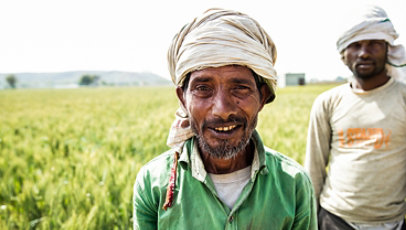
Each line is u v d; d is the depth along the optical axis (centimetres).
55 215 349
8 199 429
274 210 139
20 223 344
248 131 132
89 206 379
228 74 124
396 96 214
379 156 215
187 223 137
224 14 134
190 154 144
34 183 463
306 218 147
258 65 128
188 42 130
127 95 3997
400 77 232
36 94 4819
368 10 215
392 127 212
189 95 132
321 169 254
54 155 653
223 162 140
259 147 140
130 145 711
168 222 140
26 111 2044
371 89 221
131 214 364
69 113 1864
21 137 992
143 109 1973
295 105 1880
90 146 722
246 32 132
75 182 431
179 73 134
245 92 128
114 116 1605
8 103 2931
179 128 146
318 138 250
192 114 131
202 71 126
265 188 140
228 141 128
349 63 226
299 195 146
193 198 138
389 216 216
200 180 137
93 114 1700
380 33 208
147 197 148
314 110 251
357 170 221
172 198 140
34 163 595
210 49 123
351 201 222
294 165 149
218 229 135
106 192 409
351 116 226
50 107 2370
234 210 134
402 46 220
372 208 217
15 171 546
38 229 338
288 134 809
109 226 351
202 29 128
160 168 148
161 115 1352
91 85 14338
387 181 214
